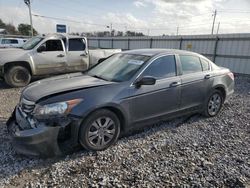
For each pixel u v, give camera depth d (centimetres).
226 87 499
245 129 431
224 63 1327
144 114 366
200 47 1458
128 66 382
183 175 279
